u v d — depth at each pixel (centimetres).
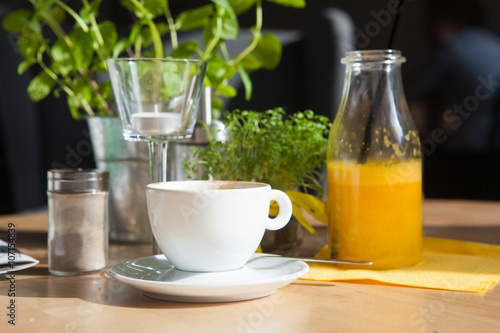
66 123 159
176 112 64
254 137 76
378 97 68
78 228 66
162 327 46
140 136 64
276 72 176
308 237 91
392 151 67
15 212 162
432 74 314
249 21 359
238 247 56
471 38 308
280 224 60
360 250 67
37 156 162
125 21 356
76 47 91
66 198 66
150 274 58
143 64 62
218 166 77
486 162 305
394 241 66
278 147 74
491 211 115
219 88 96
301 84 181
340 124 70
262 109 172
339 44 178
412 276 63
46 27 145
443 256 74
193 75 64
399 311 50
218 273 56
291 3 103
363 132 68
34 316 49
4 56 157
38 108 160
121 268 58
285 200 60
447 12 330
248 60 103
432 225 99
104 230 69
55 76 98
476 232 92
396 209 66
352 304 52
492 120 300
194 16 100
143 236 86
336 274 63
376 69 68
